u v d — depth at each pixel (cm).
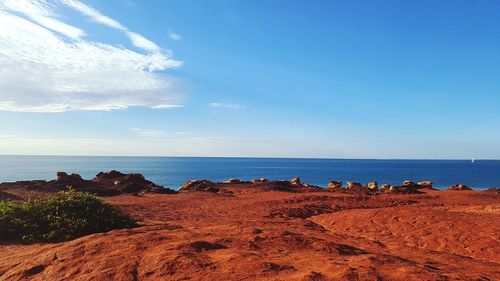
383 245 1063
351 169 19238
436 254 937
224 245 796
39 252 815
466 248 1150
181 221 1678
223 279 561
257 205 2516
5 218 1132
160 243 791
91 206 1276
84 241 833
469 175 13750
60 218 1152
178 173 13712
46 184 3444
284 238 863
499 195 3444
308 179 11038
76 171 14275
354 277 545
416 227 1421
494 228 1289
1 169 15525
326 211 2344
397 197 3319
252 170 17188
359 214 1728
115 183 3894
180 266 623
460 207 2191
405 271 584
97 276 620
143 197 3047
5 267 745
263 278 557
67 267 681
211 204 2578
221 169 17962
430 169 19625
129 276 612
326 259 684
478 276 634
